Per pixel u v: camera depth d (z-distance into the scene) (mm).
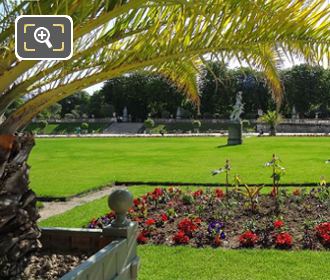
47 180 13953
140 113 72188
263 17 2883
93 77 3268
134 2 2762
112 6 2801
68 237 4246
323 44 3150
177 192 9789
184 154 23062
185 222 7004
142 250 6273
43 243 4297
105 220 7598
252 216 7855
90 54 3285
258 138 37156
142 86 65688
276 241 6379
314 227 7004
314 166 16172
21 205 3494
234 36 2977
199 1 2627
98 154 24469
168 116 68875
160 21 3193
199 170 15820
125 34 3340
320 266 5512
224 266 5582
